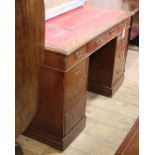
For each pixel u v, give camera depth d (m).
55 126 1.71
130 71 2.96
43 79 1.60
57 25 1.79
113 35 2.04
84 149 1.78
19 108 0.72
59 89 1.58
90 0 2.58
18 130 0.77
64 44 1.51
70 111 1.71
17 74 0.65
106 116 2.15
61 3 2.04
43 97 1.66
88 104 2.30
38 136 1.80
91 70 2.41
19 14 0.58
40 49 0.71
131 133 0.86
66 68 1.50
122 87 2.62
